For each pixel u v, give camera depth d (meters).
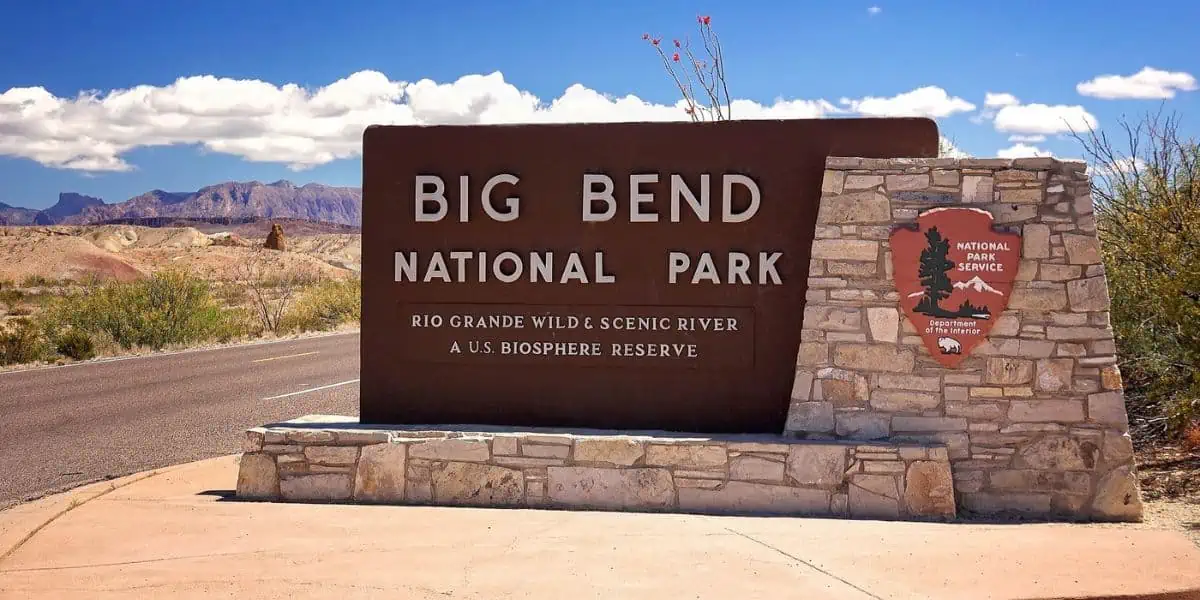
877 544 6.61
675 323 8.33
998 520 7.55
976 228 7.75
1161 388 9.62
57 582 5.89
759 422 8.22
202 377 17.36
